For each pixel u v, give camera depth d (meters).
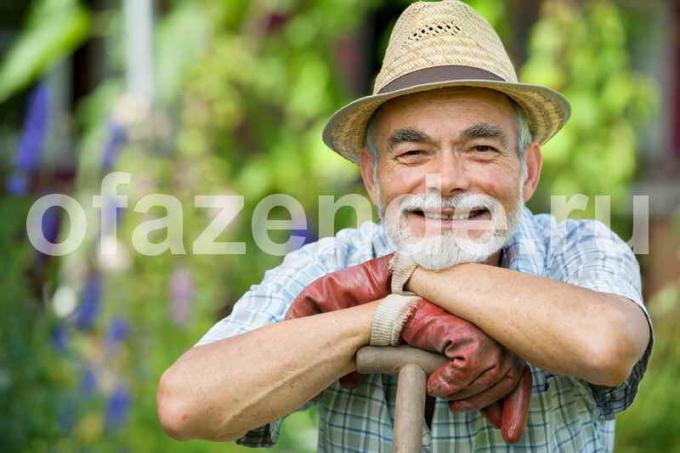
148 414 6.94
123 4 9.79
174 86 9.48
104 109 9.78
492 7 9.78
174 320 7.46
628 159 9.86
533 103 3.69
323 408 3.84
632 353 3.21
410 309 3.34
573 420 3.73
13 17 12.01
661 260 11.85
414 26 3.67
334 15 10.22
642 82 10.18
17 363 6.41
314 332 3.38
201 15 9.80
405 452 3.21
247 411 3.38
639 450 8.05
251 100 10.34
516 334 3.24
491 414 3.42
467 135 3.54
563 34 9.95
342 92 10.40
